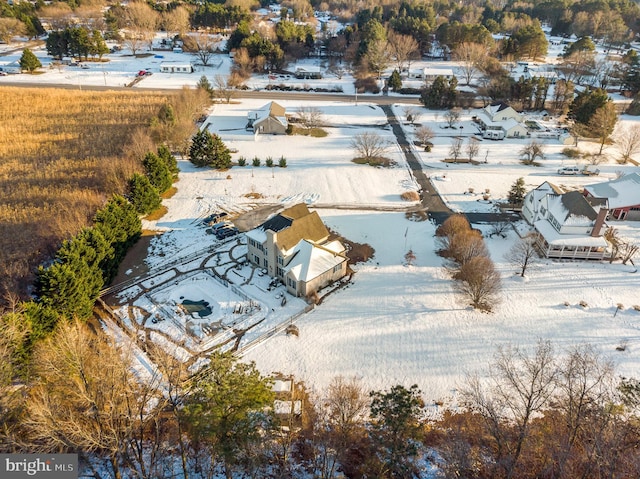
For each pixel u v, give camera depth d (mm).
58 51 152500
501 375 43438
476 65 146000
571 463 31844
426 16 198000
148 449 35594
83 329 46625
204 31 198750
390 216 71750
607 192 72875
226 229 64625
